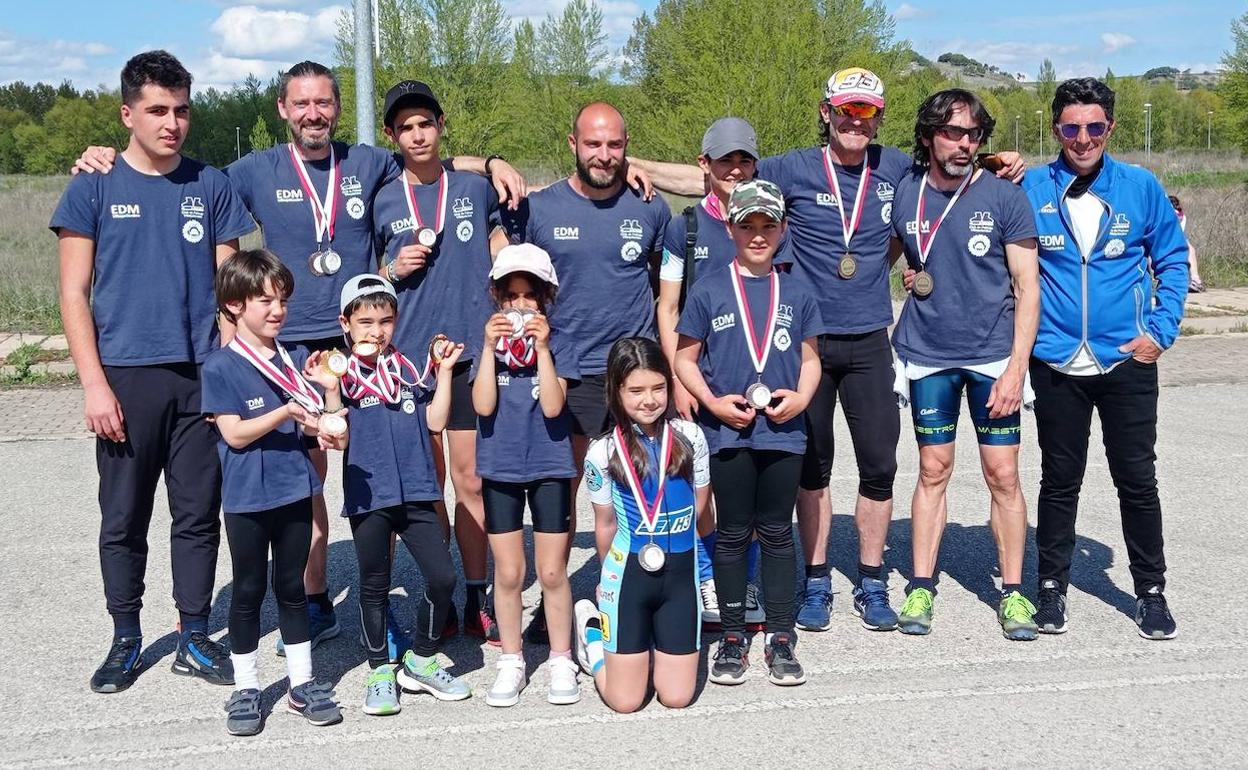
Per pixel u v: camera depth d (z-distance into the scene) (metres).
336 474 8.61
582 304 5.05
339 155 5.21
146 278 4.73
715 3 28.62
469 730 4.29
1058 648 4.98
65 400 11.19
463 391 5.09
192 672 4.87
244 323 4.36
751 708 4.43
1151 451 5.07
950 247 5.05
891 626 5.23
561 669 4.59
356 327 4.49
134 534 4.85
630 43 49.28
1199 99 88.81
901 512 7.36
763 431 4.65
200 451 4.86
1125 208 4.97
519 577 4.55
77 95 114.19
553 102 40.66
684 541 4.39
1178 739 4.07
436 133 5.16
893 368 5.30
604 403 5.11
